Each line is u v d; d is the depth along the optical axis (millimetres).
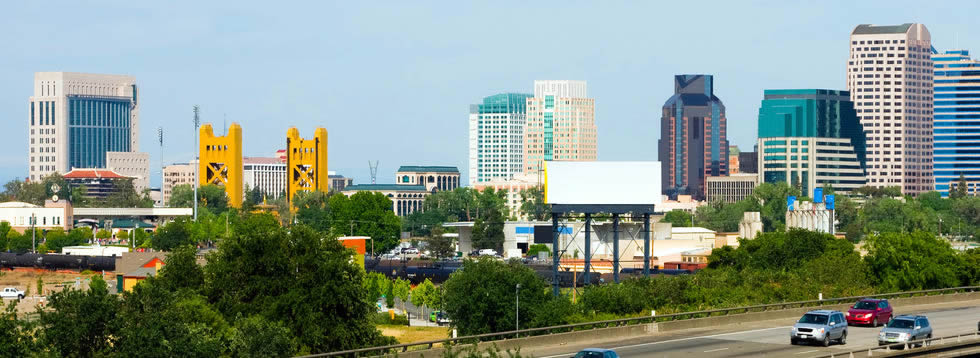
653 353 105875
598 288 144625
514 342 109812
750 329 124625
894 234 182875
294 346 103438
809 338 109500
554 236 188125
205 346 91375
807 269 176500
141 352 88188
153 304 94125
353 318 112188
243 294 112625
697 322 126188
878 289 171375
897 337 107562
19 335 87688
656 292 150375
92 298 91625
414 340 145000
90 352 90938
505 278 138500
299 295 109562
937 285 179000
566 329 118938
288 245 114562
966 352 105812
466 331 136250
